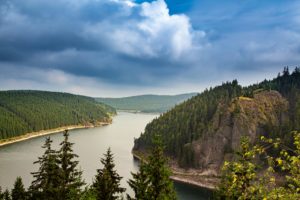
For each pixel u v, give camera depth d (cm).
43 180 3494
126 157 14550
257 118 13300
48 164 3472
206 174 12238
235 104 13975
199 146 13288
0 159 13075
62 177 3391
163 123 17938
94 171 10919
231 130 13250
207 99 18675
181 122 16250
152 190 2827
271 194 1054
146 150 15638
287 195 1022
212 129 13588
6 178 9888
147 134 16912
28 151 15600
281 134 11788
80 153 14688
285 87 16562
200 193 9894
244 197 1219
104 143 18662
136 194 2925
